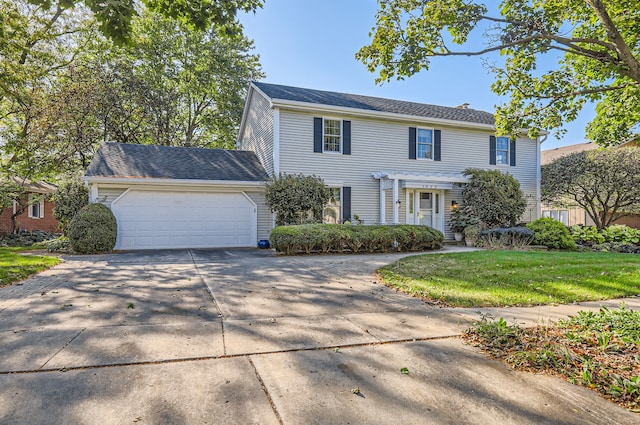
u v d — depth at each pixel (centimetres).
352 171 1428
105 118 1775
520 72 568
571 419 219
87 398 236
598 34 598
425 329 383
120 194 1192
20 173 1593
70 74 1705
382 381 266
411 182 1426
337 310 456
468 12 443
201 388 251
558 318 418
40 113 1494
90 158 1795
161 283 614
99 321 401
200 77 2177
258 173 1382
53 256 987
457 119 1585
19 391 244
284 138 1330
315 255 1034
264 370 281
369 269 775
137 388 250
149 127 2005
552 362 297
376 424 212
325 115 1391
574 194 1553
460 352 323
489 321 399
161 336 354
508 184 1448
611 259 843
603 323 383
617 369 285
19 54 1248
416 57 468
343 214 1408
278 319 416
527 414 224
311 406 230
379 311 452
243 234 1313
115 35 400
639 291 545
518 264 766
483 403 237
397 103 1658
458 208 1518
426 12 456
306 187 1249
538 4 492
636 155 1398
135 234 1197
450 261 838
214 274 706
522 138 1692
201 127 2392
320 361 300
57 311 440
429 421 215
